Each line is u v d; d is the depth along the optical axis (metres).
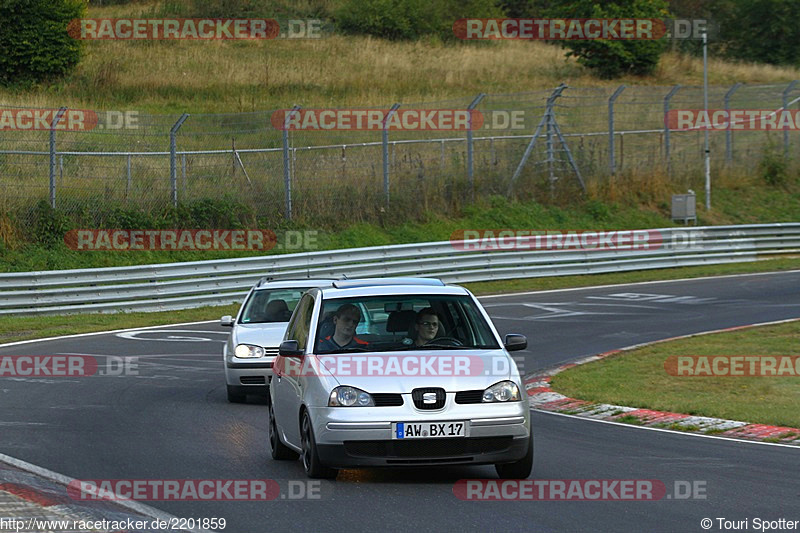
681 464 32.31
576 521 24.58
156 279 93.75
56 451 34.47
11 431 38.62
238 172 114.25
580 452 34.72
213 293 92.69
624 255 110.88
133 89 156.75
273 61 182.25
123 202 105.19
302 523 24.48
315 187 114.88
